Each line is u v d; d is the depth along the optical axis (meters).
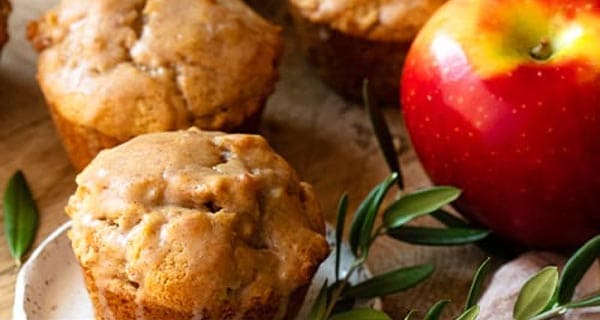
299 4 0.52
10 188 0.48
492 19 0.44
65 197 0.49
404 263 0.47
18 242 0.46
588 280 0.43
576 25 0.43
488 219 0.45
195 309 0.39
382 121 0.47
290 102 0.54
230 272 0.39
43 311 0.43
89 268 0.40
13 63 0.54
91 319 0.43
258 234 0.40
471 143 0.43
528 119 0.42
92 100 0.46
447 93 0.43
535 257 0.45
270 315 0.40
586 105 0.42
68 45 0.48
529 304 0.39
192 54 0.47
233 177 0.40
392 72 0.52
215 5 0.48
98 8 0.47
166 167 0.40
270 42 0.49
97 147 0.47
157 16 0.47
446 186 0.44
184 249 0.39
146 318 0.40
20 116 0.52
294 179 0.42
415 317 0.44
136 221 0.39
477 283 0.40
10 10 0.52
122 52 0.47
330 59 0.53
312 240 0.40
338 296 0.42
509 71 0.43
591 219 0.44
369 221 0.43
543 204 0.44
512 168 0.43
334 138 0.52
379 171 0.51
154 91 0.46
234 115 0.47
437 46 0.44
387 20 0.50
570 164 0.42
